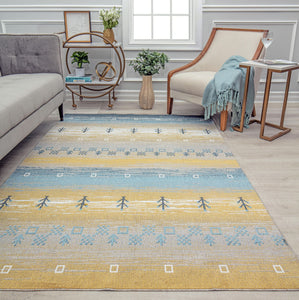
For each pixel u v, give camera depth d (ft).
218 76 8.98
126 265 4.28
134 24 12.68
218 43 10.80
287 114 10.81
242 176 6.63
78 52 11.18
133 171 6.83
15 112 6.51
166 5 12.39
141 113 10.91
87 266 4.26
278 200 5.80
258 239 4.78
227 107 8.93
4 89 7.30
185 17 12.55
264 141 8.49
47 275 4.11
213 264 4.30
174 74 10.38
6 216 5.28
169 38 12.75
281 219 5.27
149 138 8.64
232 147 8.11
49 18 11.63
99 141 8.41
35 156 7.49
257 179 6.54
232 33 10.59
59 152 7.72
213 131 9.21
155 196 5.90
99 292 3.88
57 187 6.18
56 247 4.61
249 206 5.60
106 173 6.74
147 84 11.09
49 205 5.60
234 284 3.98
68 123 9.80
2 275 4.10
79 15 11.23
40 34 9.33
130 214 5.37
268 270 4.20
